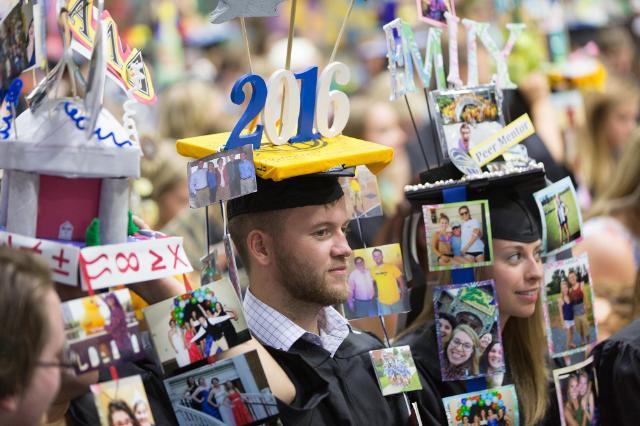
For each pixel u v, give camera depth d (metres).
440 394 5.88
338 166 5.09
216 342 4.67
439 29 6.11
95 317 4.25
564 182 6.30
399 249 5.86
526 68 9.13
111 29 4.71
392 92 5.82
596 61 11.76
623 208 8.77
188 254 8.54
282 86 5.32
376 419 5.38
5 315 3.66
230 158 4.83
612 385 6.22
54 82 4.32
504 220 5.95
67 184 4.32
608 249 8.64
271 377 4.99
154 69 13.33
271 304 5.25
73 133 4.23
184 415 4.66
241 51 13.41
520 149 6.44
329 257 5.17
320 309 5.39
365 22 14.76
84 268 4.22
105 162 4.26
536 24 11.06
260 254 5.21
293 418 5.00
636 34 15.76
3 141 4.26
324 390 5.17
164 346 4.58
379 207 5.93
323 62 12.95
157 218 8.62
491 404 5.83
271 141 5.16
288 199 5.09
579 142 10.96
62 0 4.30
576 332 6.24
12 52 4.31
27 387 3.71
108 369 4.75
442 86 6.11
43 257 4.21
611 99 10.61
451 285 5.83
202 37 13.99
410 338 6.02
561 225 6.23
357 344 5.59
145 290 4.73
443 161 6.18
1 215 4.41
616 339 6.22
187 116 10.38
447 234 5.80
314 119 5.42
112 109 10.27
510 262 5.98
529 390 6.17
